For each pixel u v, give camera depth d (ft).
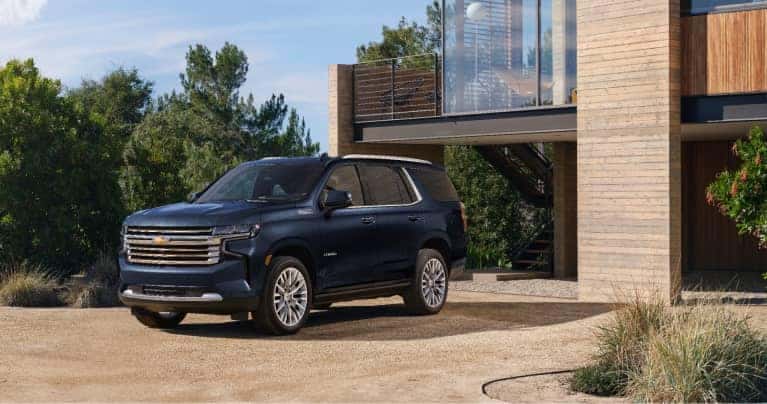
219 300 36.86
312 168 41.96
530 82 61.98
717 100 51.31
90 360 32.71
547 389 27.81
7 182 62.34
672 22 51.52
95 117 66.64
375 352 34.45
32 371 30.63
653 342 26.89
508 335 38.99
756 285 62.75
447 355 33.81
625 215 53.16
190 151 111.55
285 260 38.55
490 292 60.80
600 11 54.29
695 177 74.90
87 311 46.91
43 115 63.46
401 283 44.29
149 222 38.52
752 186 46.55
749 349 27.94
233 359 32.94
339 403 25.85
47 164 62.75
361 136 74.33
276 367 31.42
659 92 51.67
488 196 88.84
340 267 41.09
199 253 37.24
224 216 37.47
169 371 30.68
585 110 55.06
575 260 74.74
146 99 175.94
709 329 27.58
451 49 66.74
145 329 40.32
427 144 78.33
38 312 46.14
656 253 51.78
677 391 25.79
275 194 41.09
